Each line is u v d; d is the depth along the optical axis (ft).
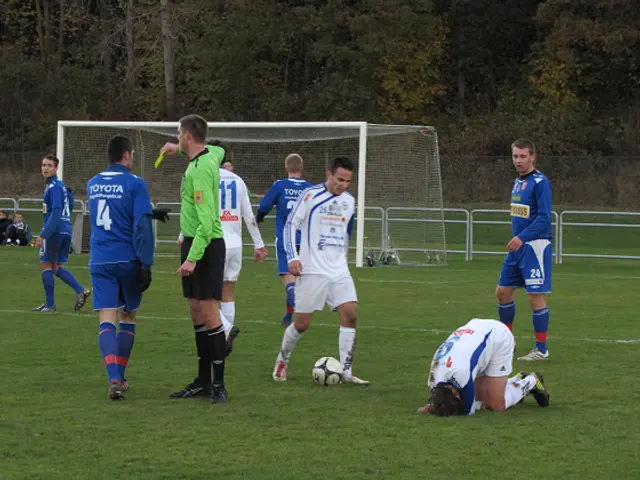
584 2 310.65
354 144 204.64
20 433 48.01
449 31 333.01
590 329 86.63
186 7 317.22
